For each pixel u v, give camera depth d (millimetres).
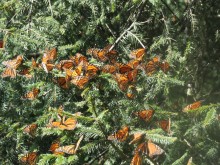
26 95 2459
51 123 2156
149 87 2471
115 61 2436
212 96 3012
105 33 3059
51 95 2418
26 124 2572
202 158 2291
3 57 2738
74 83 2240
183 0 3340
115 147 2164
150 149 1944
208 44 3299
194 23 2947
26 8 3025
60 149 2027
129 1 2990
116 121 2297
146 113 2123
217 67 3434
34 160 2113
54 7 2941
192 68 2953
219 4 3312
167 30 2857
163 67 2359
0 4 2949
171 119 2385
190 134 2322
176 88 2725
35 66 2387
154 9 3100
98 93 2301
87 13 3008
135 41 2877
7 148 2760
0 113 2744
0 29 2727
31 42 2703
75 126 2037
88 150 2080
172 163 2234
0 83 2742
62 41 2930
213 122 2176
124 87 2250
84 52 2961
